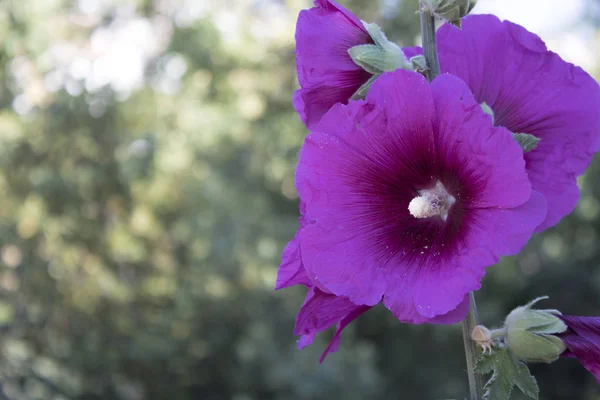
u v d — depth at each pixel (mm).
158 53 12734
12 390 8383
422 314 1385
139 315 10609
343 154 1509
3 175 9258
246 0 12992
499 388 1493
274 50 12539
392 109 1471
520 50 1664
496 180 1354
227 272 10305
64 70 9602
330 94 1634
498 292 12734
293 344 10391
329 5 1609
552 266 15297
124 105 9852
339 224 1495
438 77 1439
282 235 10969
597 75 15766
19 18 9148
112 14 11430
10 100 9305
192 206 10289
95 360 10086
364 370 10203
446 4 1533
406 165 1514
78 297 10086
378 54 1556
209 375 11219
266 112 12766
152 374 10766
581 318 1508
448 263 1413
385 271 1463
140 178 9711
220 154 11297
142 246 10297
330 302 1534
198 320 10797
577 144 1646
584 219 14883
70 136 9445
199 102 11906
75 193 9305
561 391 15109
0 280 9477
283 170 11875
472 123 1381
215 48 12195
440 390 12273
